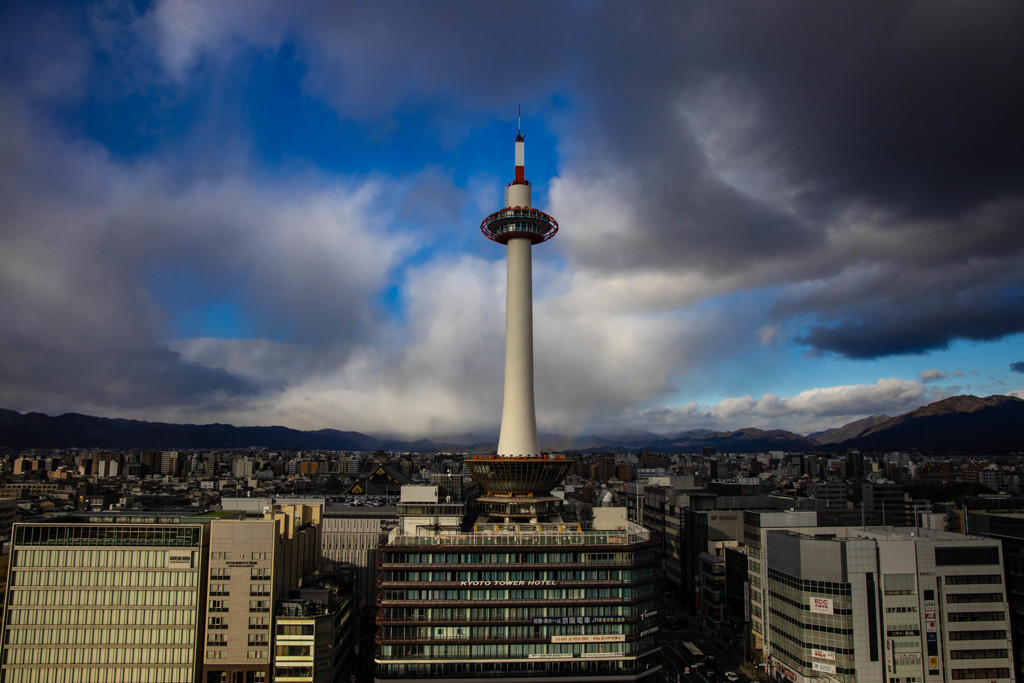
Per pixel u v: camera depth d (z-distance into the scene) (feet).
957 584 499.92
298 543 600.80
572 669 500.33
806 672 500.33
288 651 495.00
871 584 494.59
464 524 636.89
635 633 506.89
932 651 489.67
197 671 510.99
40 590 514.68
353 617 600.39
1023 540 515.91
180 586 515.50
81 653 509.35
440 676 493.77
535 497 629.10
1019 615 516.73
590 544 514.68
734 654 625.00
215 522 524.11
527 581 508.12
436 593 505.25
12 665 508.12
